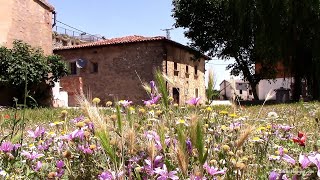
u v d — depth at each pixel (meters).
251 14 23.95
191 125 1.40
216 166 1.91
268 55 24.73
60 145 2.47
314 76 24.42
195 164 1.71
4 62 18.27
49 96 20.61
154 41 27.44
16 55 18.69
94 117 1.45
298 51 25.05
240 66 32.75
